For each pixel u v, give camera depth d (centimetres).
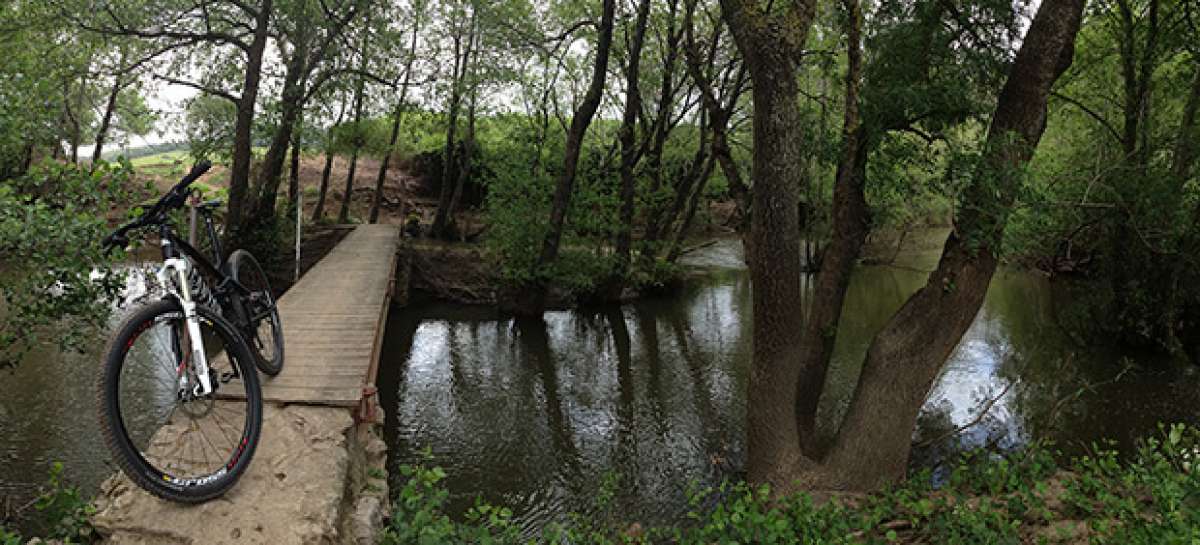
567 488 771
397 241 1998
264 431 441
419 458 847
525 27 1731
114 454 274
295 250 2012
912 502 541
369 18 1658
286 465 398
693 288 2058
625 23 1603
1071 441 892
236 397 423
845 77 746
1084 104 1438
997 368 1208
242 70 1642
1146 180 1143
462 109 2089
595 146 1888
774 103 557
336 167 3469
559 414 1012
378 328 817
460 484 782
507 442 903
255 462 393
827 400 1057
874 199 731
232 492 357
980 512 474
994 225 572
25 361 1083
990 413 990
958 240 632
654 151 1761
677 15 1625
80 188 517
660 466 830
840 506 575
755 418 648
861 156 709
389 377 1203
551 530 489
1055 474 594
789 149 567
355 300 1012
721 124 912
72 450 801
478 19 1798
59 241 478
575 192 1695
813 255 2159
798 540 480
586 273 1708
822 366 738
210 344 346
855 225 749
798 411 738
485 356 1352
